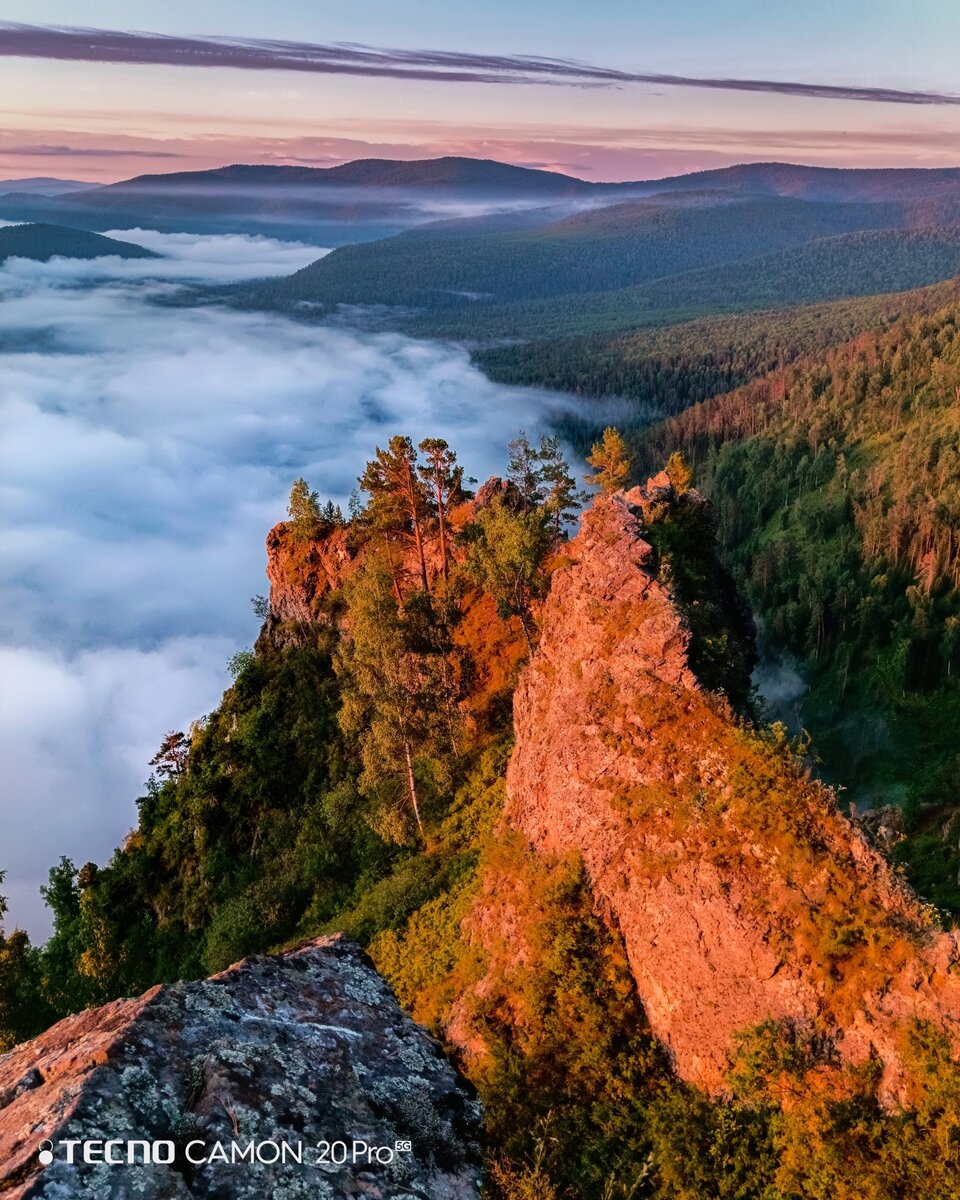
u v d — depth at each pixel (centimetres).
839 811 2122
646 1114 2016
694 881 2225
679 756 2456
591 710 2769
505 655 5341
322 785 5766
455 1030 2670
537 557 4769
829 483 19000
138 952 5466
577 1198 1372
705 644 2756
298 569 7194
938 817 6656
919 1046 1745
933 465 16988
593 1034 2236
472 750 4859
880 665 11744
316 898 4741
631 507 3662
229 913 4859
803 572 15475
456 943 3219
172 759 7181
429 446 5878
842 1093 1791
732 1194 1778
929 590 13112
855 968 1909
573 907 2517
